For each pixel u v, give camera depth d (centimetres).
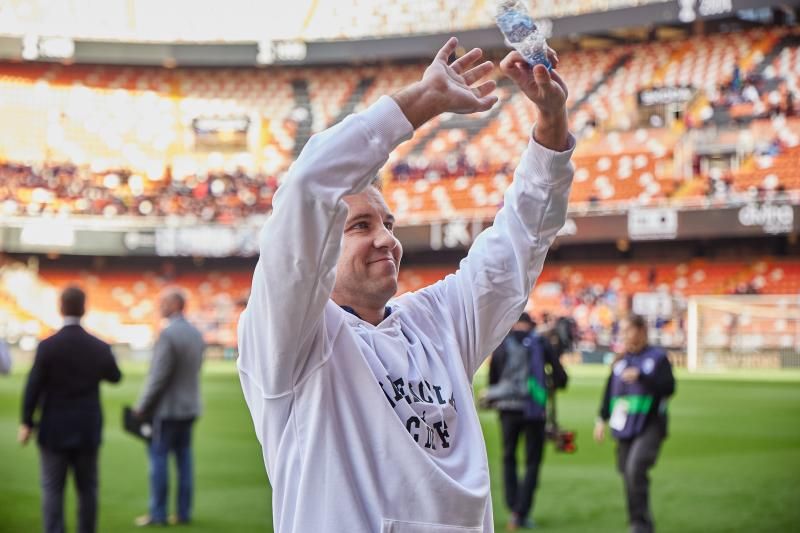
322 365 229
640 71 3547
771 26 3403
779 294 3167
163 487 876
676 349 3172
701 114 3322
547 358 894
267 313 221
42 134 4000
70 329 713
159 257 3938
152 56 3941
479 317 269
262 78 4194
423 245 3353
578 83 3634
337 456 225
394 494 227
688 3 3145
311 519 224
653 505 953
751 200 2891
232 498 1009
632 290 3353
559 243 3459
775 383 2419
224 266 3944
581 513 925
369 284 248
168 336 862
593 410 1855
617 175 3359
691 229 2970
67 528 856
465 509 230
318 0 4144
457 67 237
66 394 702
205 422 1695
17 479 1141
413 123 224
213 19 4191
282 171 4012
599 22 3297
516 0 244
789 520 873
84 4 4175
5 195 3816
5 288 3819
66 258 3938
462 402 250
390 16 4038
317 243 213
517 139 3609
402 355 244
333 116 4081
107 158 3994
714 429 1559
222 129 4088
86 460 712
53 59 3909
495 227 277
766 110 3231
